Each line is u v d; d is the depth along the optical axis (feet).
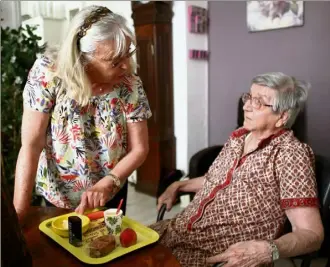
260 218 4.13
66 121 4.04
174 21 10.36
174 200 5.24
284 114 4.30
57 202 4.49
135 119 4.31
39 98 3.80
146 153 4.44
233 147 4.69
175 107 10.83
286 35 8.83
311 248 3.67
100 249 3.09
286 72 8.98
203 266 4.13
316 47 8.35
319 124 8.54
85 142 4.19
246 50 9.70
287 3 8.62
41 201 7.29
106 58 3.43
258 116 4.32
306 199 3.83
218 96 10.65
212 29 10.43
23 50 8.00
